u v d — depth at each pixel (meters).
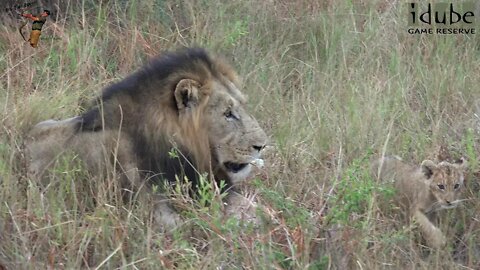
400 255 10.48
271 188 11.71
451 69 15.42
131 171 10.99
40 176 11.30
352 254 10.18
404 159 12.88
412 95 15.07
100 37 16.39
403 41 16.80
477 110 14.23
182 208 10.72
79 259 9.78
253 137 11.21
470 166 12.01
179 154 10.93
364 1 17.94
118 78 15.05
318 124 13.55
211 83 11.15
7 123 12.47
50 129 11.65
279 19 17.45
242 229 10.20
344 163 12.34
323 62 16.61
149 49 15.99
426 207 11.71
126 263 9.78
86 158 11.18
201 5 17.36
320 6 17.91
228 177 11.39
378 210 11.02
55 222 10.35
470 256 10.56
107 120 11.23
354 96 14.30
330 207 10.92
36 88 13.95
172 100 11.02
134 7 16.80
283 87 15.79
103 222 10.27
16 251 9.70
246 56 16.12
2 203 10.62
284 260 9.95
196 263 9.88
